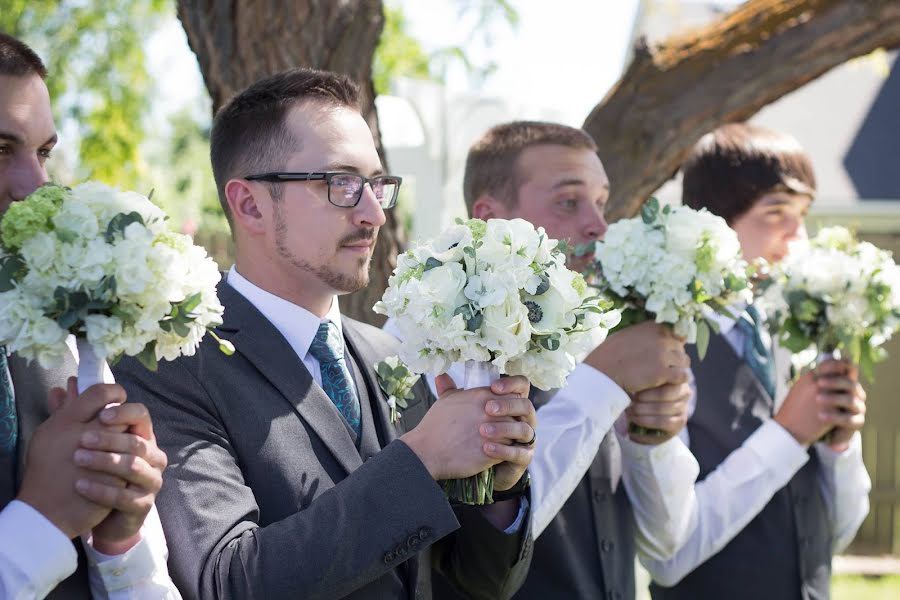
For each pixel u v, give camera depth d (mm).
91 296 2016
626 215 4793
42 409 2254
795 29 4645
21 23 9164
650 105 4730
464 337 2324
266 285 2656
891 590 8977
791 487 3727
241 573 2271
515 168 3588
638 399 3240
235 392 2484
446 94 8086
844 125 13492
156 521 2318
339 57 3889
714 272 3055
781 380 3957
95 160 9414
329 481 2490
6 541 2008
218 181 2750
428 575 2684
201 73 4016
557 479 3016
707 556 3547
